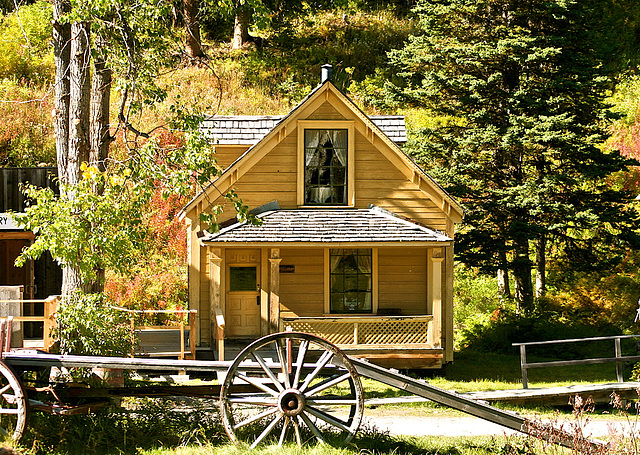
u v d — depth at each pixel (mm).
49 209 11461
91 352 11969
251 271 19750
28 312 17547
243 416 11414
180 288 22438
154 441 10430
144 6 12555
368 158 19609
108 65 12656
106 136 13641
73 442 10156
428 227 19766
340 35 41562
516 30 22812
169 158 12484
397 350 18703
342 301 19906
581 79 22297
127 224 12125
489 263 22797
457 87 22859
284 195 19406
